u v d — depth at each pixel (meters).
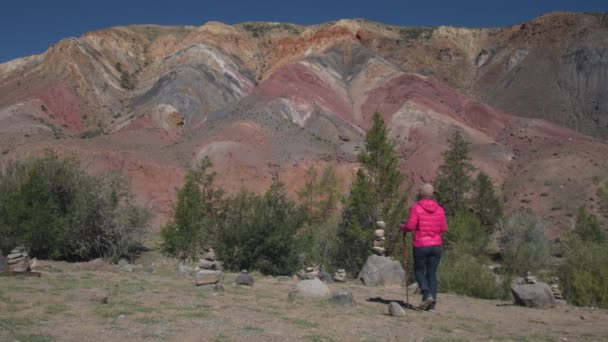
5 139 88.94
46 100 113.94
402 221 22.33
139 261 29.47
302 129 102.25
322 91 122.88
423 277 9.19
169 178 78.69
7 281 10.95
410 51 174.75
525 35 169.50
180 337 5.88
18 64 143.88
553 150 87.75
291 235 27.41
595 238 37.94
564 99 137.38
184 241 28.77
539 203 73.00
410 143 98.31
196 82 125.88
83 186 29.34
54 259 27.02
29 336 5.61
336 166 83.62
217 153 85.81
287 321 7.21
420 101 110.56
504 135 103.69
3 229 25.03
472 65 173.12
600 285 13.27
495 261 38.78
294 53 161.38
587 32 155.88
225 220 29.19
